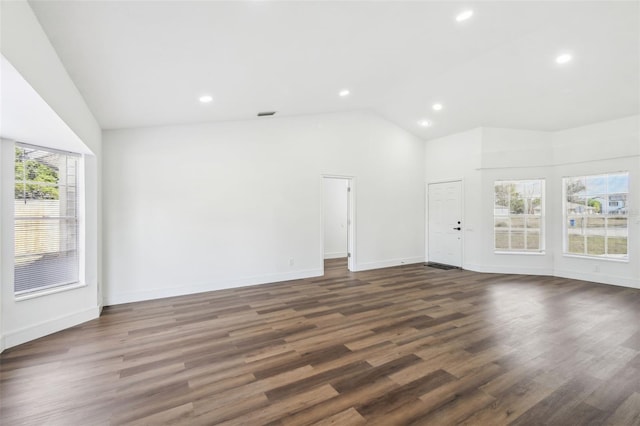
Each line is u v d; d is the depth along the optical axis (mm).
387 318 3400
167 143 4277
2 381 2164
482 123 5652
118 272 3979
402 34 2883
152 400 1942
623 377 2172
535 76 4016
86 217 3408
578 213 5242
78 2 1698
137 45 2236
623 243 4770
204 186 4523
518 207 5715
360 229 6027
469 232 6059
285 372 2277
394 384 2109
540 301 3990
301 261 5359
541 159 5492
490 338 2846
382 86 4418
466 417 1766
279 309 3730
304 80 3600
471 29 2953
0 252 2689
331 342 2795
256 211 4930
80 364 2404
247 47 2561
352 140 5887
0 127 2461
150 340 2852
